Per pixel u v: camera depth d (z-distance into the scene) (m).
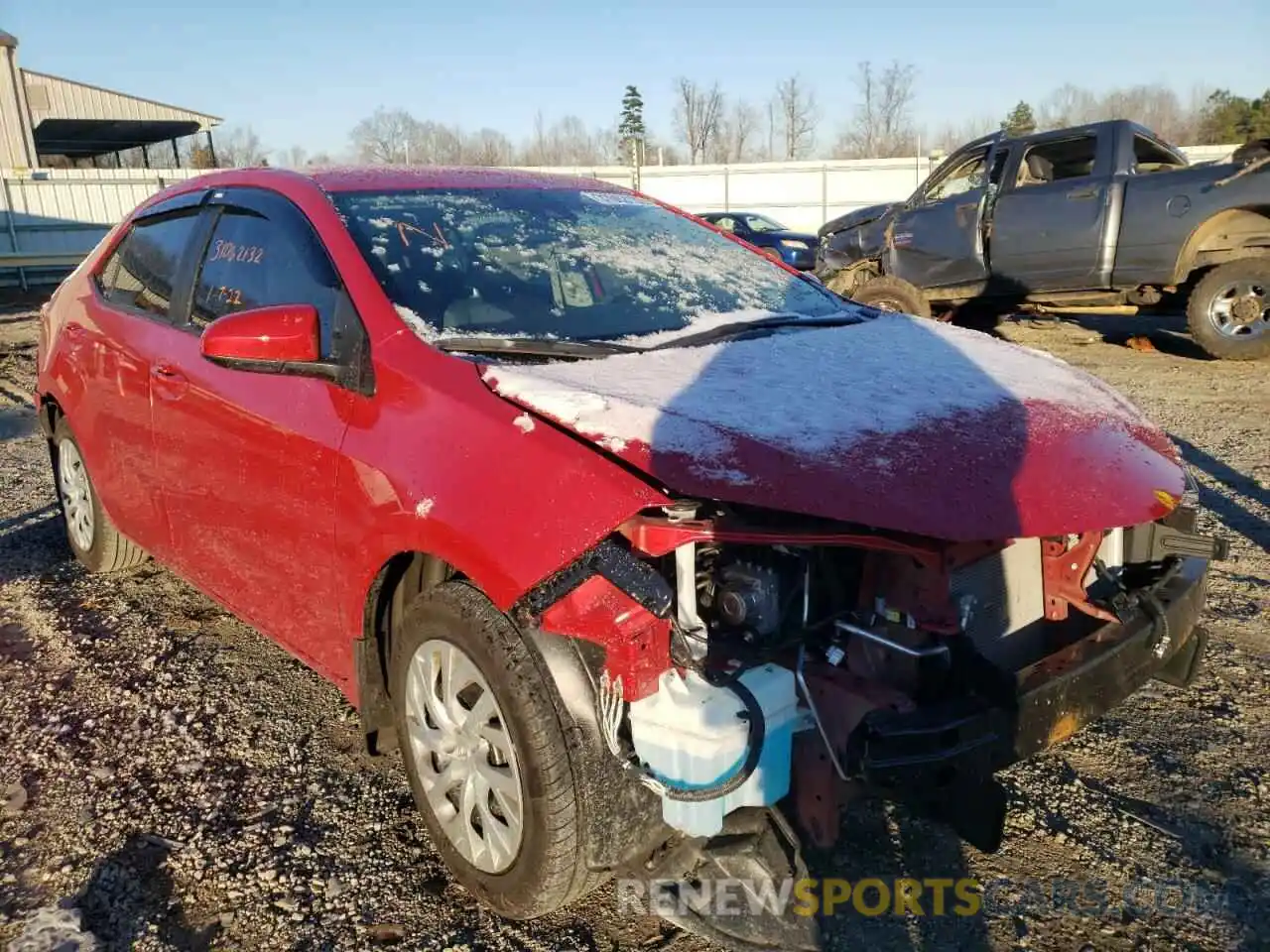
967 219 10.33
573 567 2.10
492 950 2.33
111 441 3.96
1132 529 2.82
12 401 9.52
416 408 2.50
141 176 23.69
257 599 3.20
